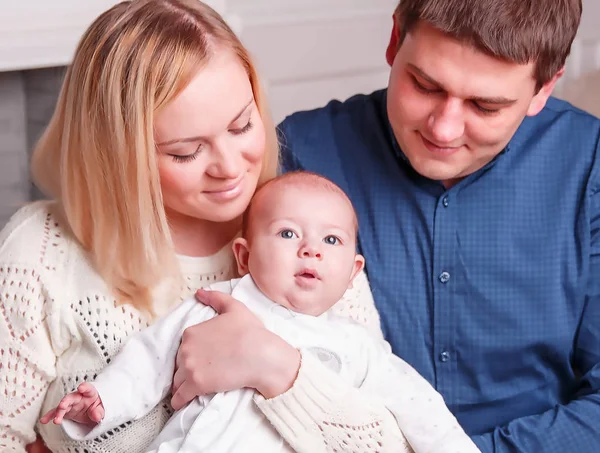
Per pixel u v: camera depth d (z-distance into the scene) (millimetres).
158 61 1181
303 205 1310
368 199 1627
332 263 1296
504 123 1399
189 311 1296
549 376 1612
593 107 2855
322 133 1696
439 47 1339
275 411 1221
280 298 1298
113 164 1239
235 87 1208
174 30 1201
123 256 1283
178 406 1254
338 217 1317
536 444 1482
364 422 1240
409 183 1595
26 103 2279
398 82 1431
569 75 2936
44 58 2156
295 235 1301
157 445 1240
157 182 1229
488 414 1605
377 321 1493
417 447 1292
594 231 1588
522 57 1323
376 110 1684
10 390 1265
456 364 1593
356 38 2830
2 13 2117
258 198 1348
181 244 1370
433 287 1577
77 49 1274
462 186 1575
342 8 2785
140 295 1304
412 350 1586
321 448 1231
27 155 2311
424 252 1586
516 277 1567
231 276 1398
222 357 1221
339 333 1319
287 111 2756
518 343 1569
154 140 1210
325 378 1235
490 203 1580
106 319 1283
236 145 1235
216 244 1393
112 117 1211
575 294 1580
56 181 1348
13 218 1356
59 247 1304
